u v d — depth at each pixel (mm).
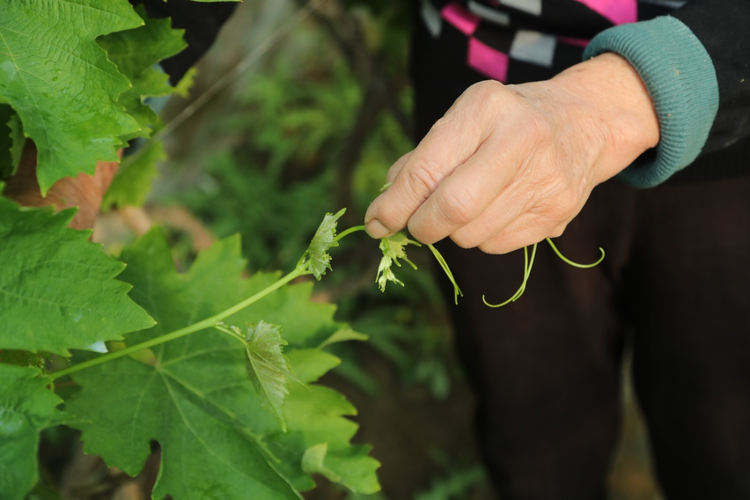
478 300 820
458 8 725
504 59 701
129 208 825
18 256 472
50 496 530
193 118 1908
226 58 1668
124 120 484
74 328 479
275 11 1662
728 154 688
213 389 566
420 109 783
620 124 573
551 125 535
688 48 569
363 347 1661
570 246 779
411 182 518
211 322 533
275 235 1831
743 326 776
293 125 2035
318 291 1539
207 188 1887
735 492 836
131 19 487
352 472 556
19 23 486
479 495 1423
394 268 1685
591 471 971
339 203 1562
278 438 560
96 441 534
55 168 474
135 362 563
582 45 679
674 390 829
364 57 1335
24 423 469
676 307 787
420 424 1541
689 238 750
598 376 900
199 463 540
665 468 903
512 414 903
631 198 746
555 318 828
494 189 509
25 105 477
